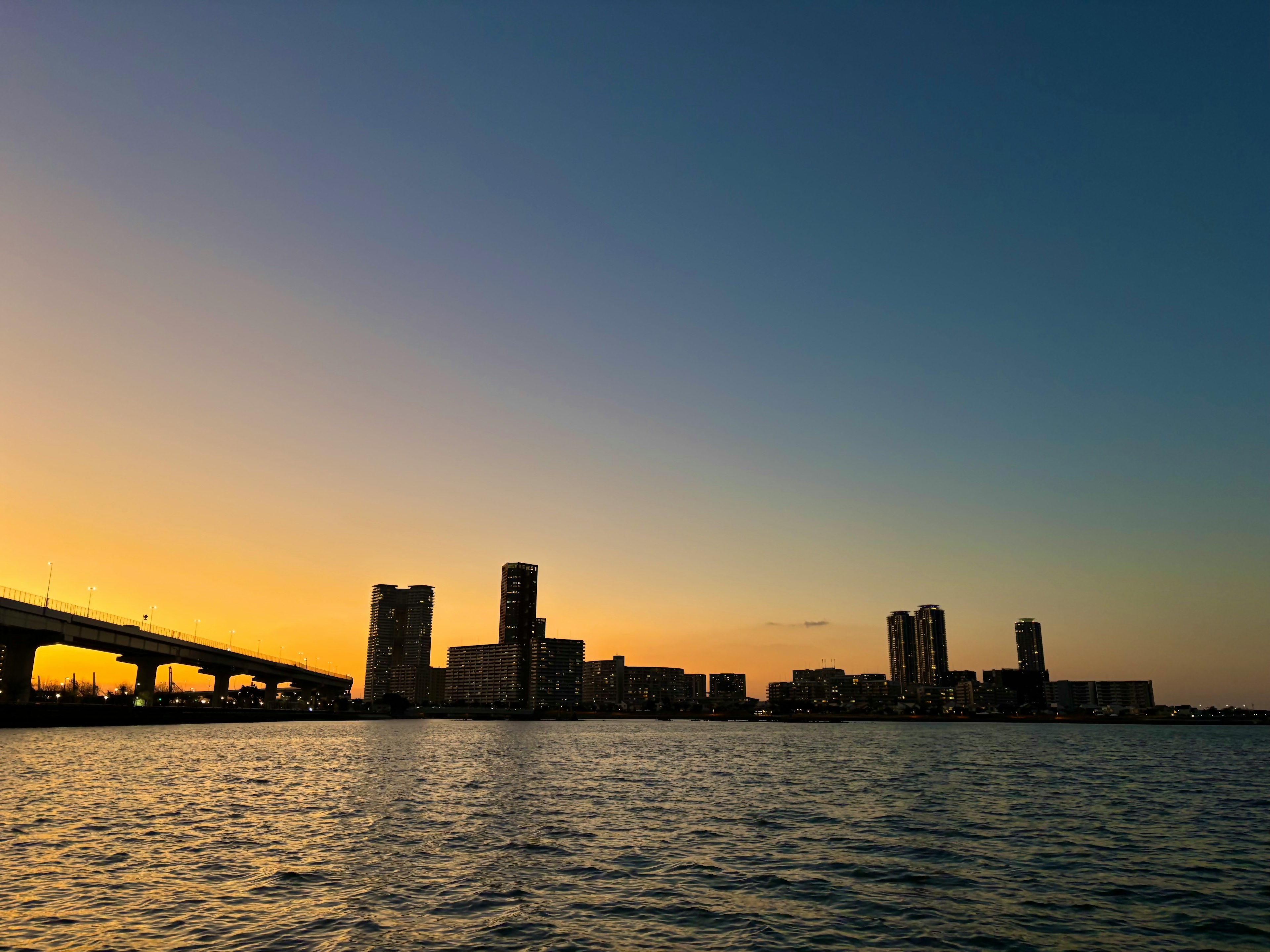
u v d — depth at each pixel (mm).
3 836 41844
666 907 29906
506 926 26859
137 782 71000
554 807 59438
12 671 158375
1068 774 99562
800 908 30062
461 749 145750
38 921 26234
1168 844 45344
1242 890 33875
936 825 51781
